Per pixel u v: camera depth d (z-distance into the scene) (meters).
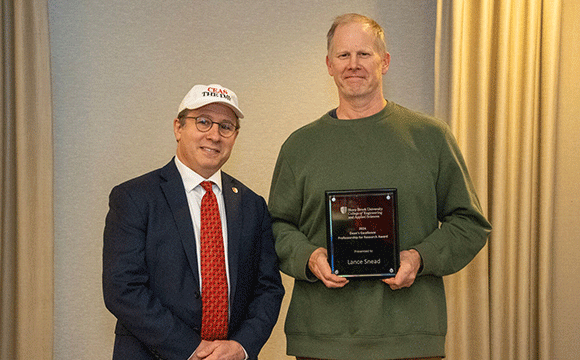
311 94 2.70
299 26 2.71
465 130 2.46
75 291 2.62
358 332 1.72
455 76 2.42
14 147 2.46
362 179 1.79
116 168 2.66
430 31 2.70
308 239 1.91
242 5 2.71
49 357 2.45
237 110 1.81
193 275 1.69
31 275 2.44
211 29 2.70
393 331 1.73
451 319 2.43
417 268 1.70
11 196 2.46
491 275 2.39
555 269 2.41
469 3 2.47
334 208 1.71
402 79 2.70
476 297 2.40
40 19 2.48
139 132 2.67
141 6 2.69
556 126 2.43
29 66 2.47
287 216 1.96
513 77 2.43
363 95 1.85
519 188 2.41
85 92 2.66
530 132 2.41
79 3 2.67
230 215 1.81
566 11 2.46
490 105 2.49
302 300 1.85
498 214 2.38
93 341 2.62
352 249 1.69
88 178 2.65
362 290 1.75
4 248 2.44
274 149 2.70
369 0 2.71
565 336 2.39
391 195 1.70
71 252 2.63
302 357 1.82
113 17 2.68
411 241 1.79
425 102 2.69
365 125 1.85
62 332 2.61
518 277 2.39
